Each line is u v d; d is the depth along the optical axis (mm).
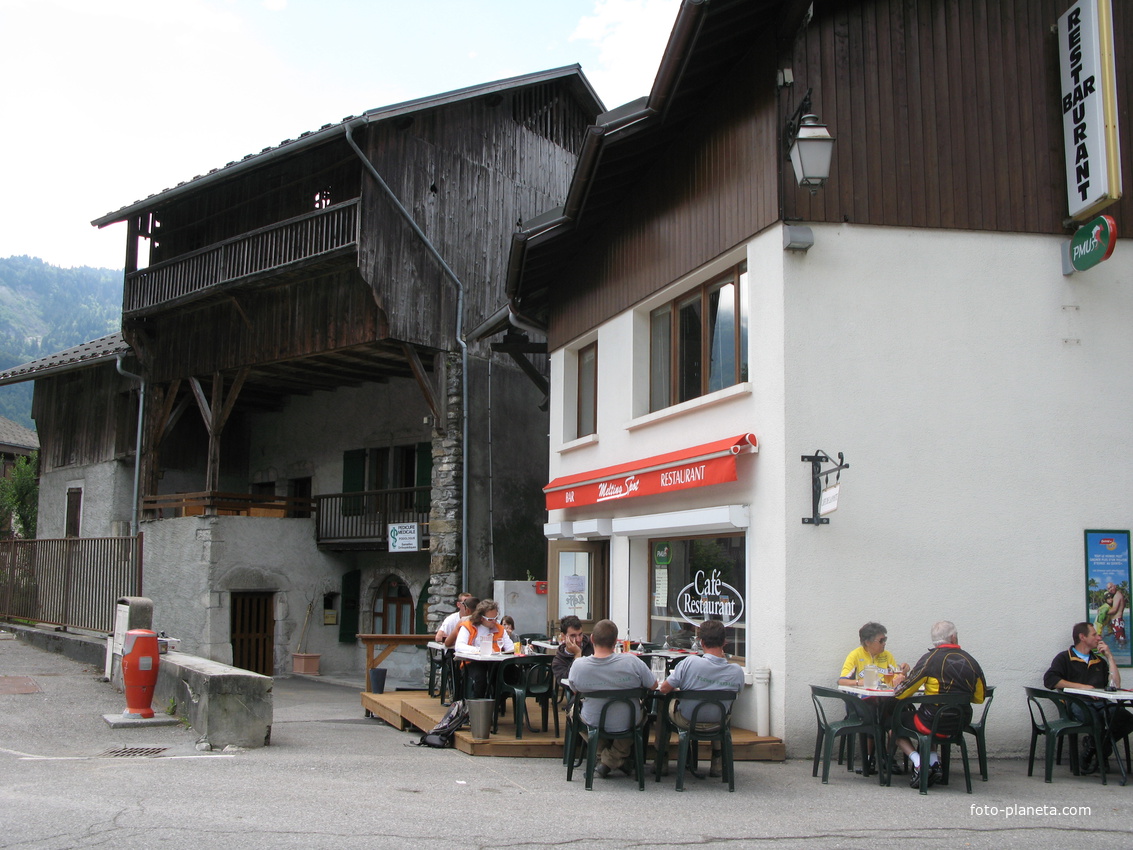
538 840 5516
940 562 8883
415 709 10438
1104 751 7996
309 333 18922
